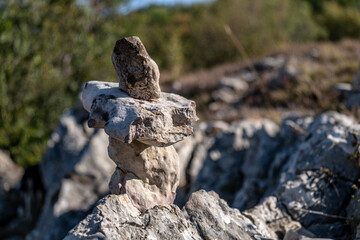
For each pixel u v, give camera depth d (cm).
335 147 335
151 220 220
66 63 1292
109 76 1338
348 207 301
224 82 1159
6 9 1126
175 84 1330
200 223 237
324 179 323
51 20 1239
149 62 224
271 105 932
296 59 1255
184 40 2241
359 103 555
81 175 673
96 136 710
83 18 1314
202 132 691
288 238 272
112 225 204
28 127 1120
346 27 2542
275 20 2102
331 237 289
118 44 222
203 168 596
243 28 2023
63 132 770
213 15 2191
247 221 254
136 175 239
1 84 1102
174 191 253
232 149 621
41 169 788
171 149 256
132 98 224
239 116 840
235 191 524
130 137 200
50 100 1172
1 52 1123
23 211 774
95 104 222
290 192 321
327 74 948
